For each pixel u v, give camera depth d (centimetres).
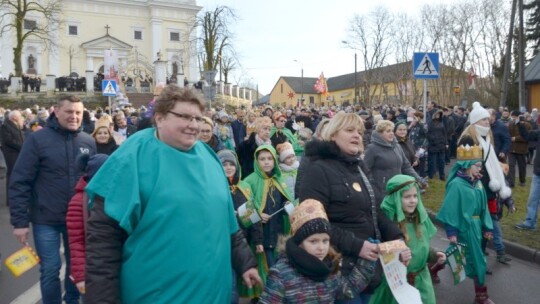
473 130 662
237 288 493
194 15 6488
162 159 259
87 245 251
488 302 544
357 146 366
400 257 348
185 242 252
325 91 4969
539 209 970
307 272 307
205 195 263
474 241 539
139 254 250
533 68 2889
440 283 624
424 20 5728
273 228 530
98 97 4169
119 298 252
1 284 625
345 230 345
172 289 250
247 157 827
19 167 454
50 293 462
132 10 6244
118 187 250
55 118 473
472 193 542
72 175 468
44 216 460
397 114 1723
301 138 930
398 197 422
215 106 3603
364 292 369
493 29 4581
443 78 4781
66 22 5888
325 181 351
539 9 4012
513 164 1259
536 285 614
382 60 5425
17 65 4550
